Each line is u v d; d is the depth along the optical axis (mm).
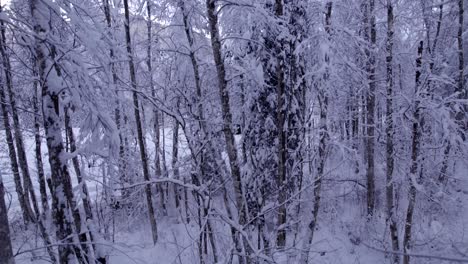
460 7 12781
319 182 8133
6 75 9727
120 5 12070
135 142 12539
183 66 10445
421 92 8375
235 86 10883
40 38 4371
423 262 8906
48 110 5191
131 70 9430
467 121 10477
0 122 12805
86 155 5449
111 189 5582
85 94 4922
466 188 12984
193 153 7184
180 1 8914
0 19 4137
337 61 8047
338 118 11055
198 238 6637
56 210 5270
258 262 6105
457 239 9562
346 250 10203
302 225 10664
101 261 6062
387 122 9898
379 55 12195
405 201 12953
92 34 4828
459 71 12875
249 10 7340
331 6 8383
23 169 10898
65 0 4926
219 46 6562
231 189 10180
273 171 9617
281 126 7910
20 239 10391
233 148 6566
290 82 8461
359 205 13219
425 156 9766
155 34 9922
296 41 8281
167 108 7121
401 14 10812
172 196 14336
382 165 15211
